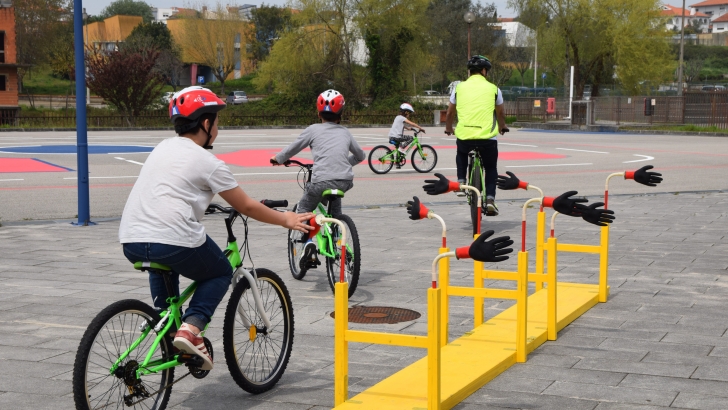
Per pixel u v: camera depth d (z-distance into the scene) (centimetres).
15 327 636
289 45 5425
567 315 627
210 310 427
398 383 478
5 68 5022
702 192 1595
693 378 498
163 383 434
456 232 1116
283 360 501
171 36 9144
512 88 7200
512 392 474
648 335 598
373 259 922
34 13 7969
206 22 8375
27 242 1043
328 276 745
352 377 510
